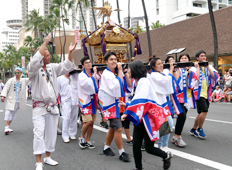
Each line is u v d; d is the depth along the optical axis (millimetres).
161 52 23875
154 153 3449
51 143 4094
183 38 22500
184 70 5105
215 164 3902
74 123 6012
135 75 3502
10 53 75250
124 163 4148
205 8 46312
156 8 51250
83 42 6938
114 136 4281
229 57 18984
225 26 19312
